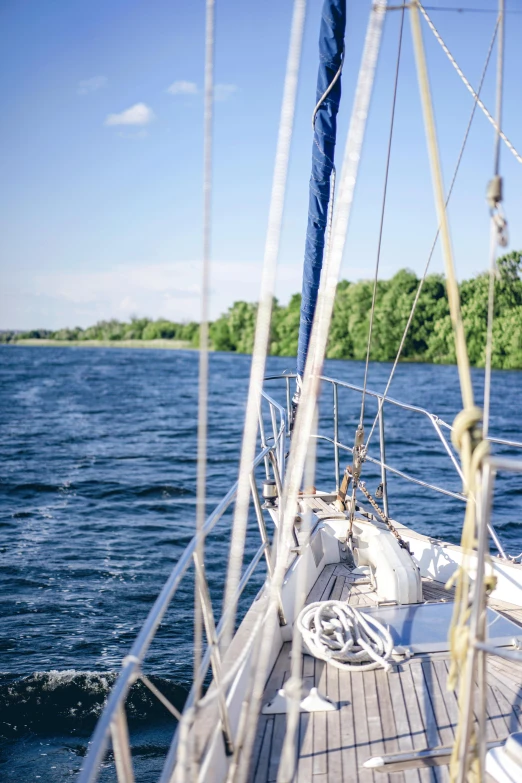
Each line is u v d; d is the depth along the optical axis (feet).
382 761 9.89
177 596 33.91
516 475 59.41
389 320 226.38
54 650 28.07
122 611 32.30
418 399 125.29
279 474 14.88
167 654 27.61
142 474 66.03
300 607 7.62
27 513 51.34
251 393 7.65
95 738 5.99
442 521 44.68
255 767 9.90
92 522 48.65
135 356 355.77
